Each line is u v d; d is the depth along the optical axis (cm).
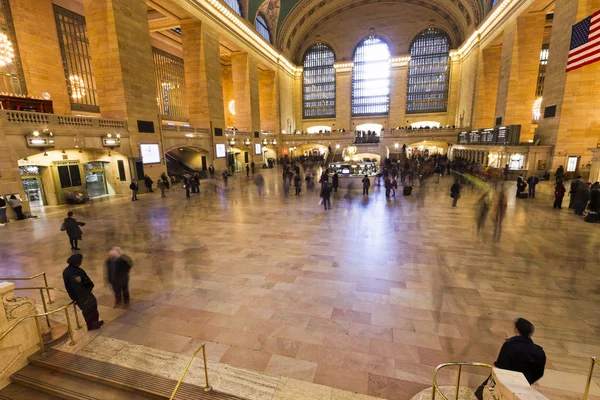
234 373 391
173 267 734
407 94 4497
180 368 402
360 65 4616
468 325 486
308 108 4997
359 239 928
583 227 1030
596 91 1877
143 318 521
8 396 386
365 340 453
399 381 374
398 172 2500
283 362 410
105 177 1870
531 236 937
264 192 1919
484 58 3247
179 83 3747
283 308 545
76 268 479
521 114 2569
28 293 618
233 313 531
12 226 1148
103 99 1861
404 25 4259
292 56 4719
